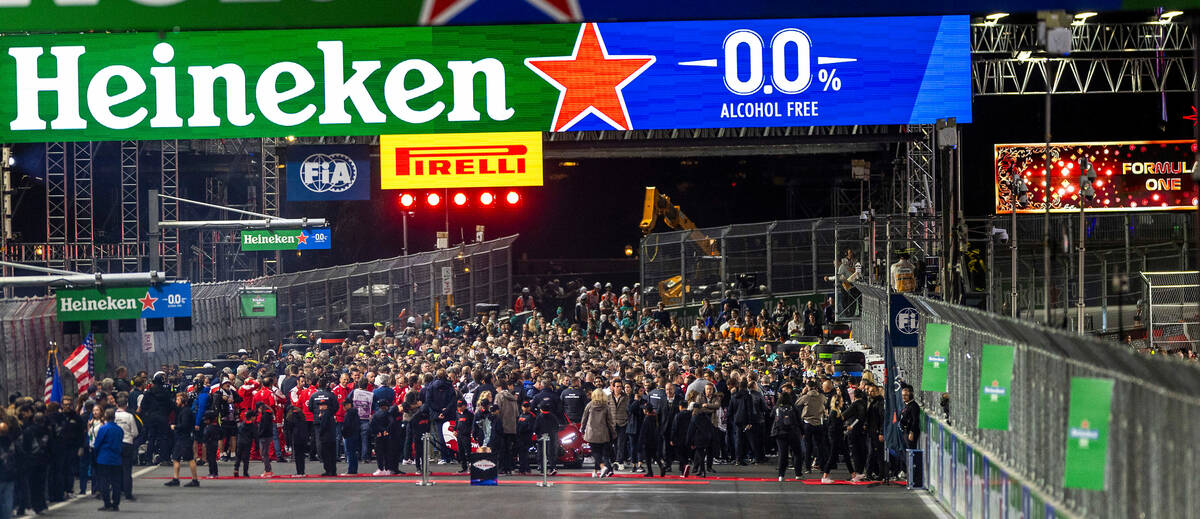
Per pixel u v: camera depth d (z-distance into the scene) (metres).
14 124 21.81
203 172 54.72
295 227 29.11
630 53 22.27
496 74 22.27
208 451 22.27
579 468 24.11
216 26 14.60
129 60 21.95
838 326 37.84
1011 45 40.09
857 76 22.14
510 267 54.50
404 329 46.06
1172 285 28.78
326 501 18.67
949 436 17.58
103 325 25.56
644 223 47.09
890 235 33.88
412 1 14.67
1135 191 43.56
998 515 14.27
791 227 46.22
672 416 22.03
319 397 22.53
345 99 22.14
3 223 49.66
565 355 31.17
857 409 21.00
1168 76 44.28
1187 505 8.38
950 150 23.81
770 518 16.83
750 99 22.17
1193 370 7.71
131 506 18.34
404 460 24.95
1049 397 12.17
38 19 14.39
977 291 33.59
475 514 17.17
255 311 37.69
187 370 32.47
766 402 24.95
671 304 47.50
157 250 28.44
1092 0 14.30
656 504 18.25
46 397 24.83
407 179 25.11
